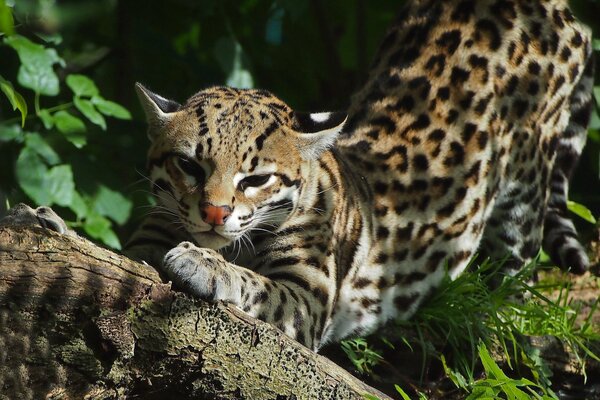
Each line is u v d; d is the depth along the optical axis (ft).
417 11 37.40
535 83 36.09
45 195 35.35
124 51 43.93
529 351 32.30
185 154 28.02
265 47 46.32
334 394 24.26
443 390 31.78
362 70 48.39
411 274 33.58
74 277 22.16
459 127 34.68
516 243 36.52
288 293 28.04
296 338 28.07
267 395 23.86
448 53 35.60
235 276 25.38
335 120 29.66
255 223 28.53
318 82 50.34
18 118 36.50
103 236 35.91
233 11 44.62
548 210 38.81
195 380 23.58
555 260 37.81
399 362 32.55
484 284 33.63
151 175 29.22
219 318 23.61
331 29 49.26
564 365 33.09
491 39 35.81
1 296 21.71
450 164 34.32
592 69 39.17
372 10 51.06
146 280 23.02
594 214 45.11
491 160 35.14
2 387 21.93
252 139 28.07
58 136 39.73
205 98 29.01
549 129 37.14
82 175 36.19
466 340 32.30
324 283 29.55
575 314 33.42
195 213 27.63
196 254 24.57
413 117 34.55
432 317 32.86
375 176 33.22
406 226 33.37
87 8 41.83
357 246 31.91
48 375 22.26
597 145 44.34
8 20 23.70
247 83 41.27
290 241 29.48
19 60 37.45
